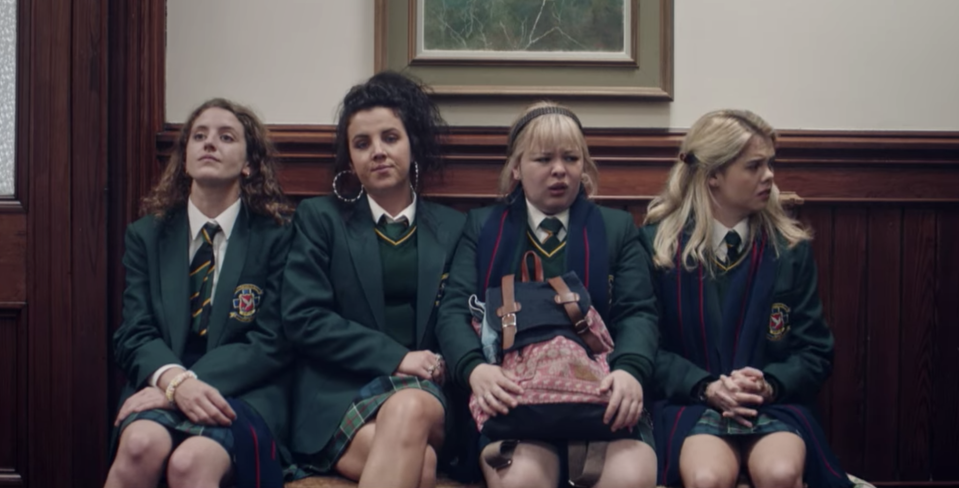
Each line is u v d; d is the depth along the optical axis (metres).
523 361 1.84
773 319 2.02
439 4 2.35
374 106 2.06
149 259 2.04
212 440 1.74
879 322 2.34
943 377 2.35
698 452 1.81
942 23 2.35
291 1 2.36
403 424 1.76
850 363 2.34
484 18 2.36
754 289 2.02
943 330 2.35
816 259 2.35
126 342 1.95
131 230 2.08
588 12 2.36
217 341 1.98
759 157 2.01
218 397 1.80
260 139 2.12
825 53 2.37
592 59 2.35
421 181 2.24
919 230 2.35
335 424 1.89
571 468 1.80
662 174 2.34
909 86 2.36
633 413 1.80
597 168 2.33
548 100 2.35
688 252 2.04
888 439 2.34
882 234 2.35
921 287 2.35
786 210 2.21
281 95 2.37
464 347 1.91
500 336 1.90
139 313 1.99
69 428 2.29
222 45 2.36
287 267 2.02
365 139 2.06
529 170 2.02
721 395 1.90
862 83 2.36
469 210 2.25
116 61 2.29
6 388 2.29
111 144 2.29
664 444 1.90
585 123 2.37
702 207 2.06
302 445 1.92
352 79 2.37
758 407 1.92
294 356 2.03
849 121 2.37
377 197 2.09
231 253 2.03
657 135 2.34
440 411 1.85
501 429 1.79
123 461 1.70
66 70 2.28
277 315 2.02
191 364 1.97
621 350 1.93
